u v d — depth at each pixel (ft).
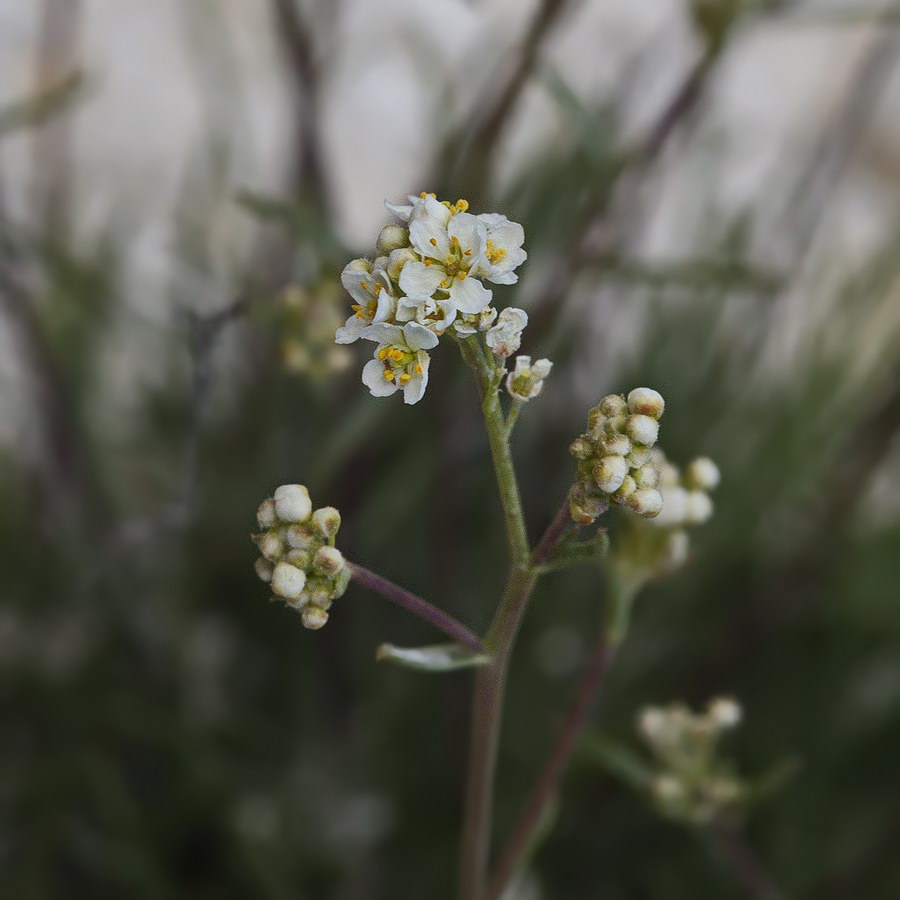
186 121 2.07
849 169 2.15
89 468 1.41
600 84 1.70
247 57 1.86
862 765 1.49
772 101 2.29
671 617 1.49
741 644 1.47
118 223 1.56
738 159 1.95
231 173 1.58
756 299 1.53
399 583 1.49
